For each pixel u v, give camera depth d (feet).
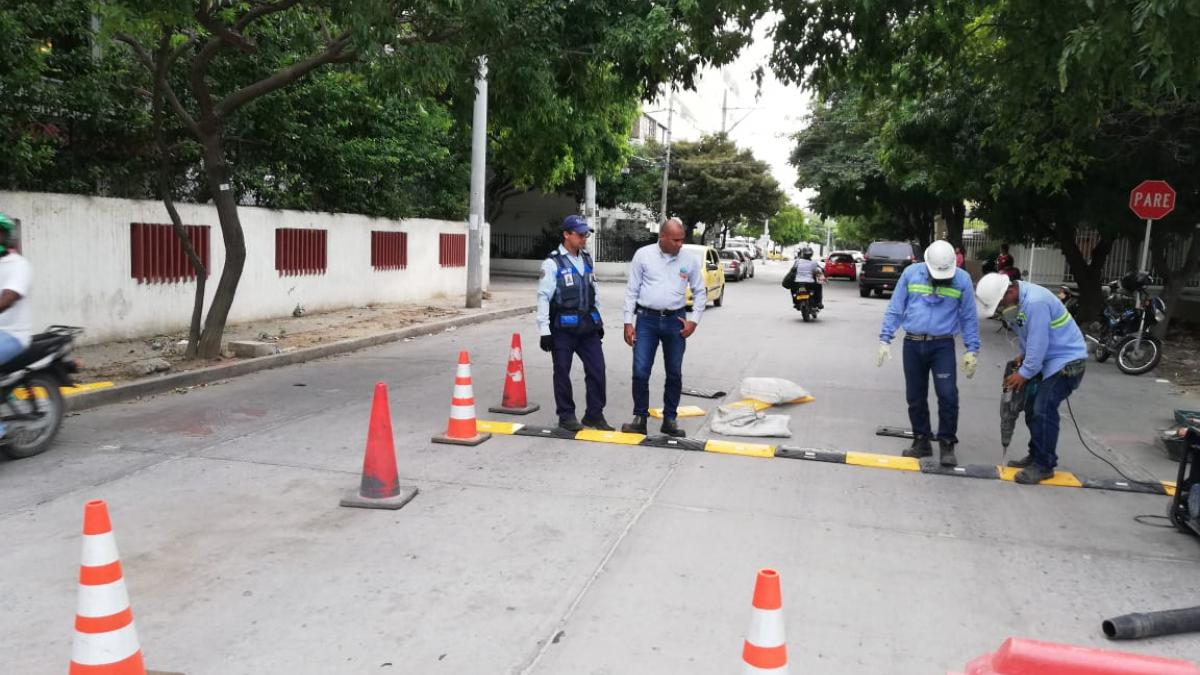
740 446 22.68
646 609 12.98
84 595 9.41
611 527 16.52
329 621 12.47
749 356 40.96
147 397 28.27
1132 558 15.46
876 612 13.04
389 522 16.60
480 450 22.06
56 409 21.40
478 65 34.04
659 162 135.44
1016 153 40.91
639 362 23.57
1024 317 19.57
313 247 51.75
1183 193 45.03
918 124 48.78
